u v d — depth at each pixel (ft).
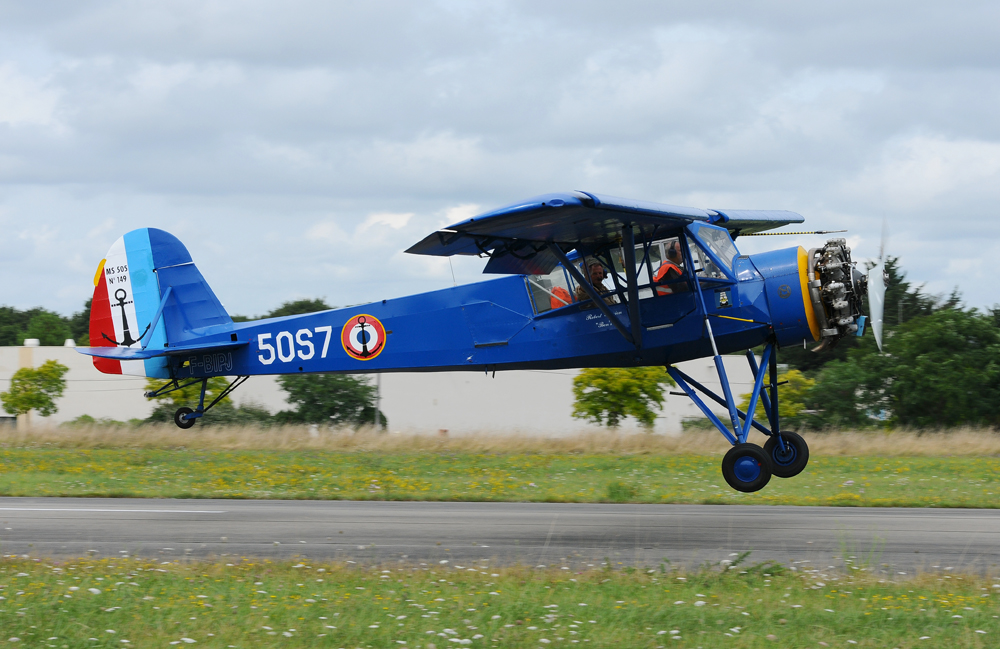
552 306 137.39
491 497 152.05
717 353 125.08
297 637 65.77
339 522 123.03
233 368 172.96
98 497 153.99
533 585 81.15
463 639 65.41
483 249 121.08
